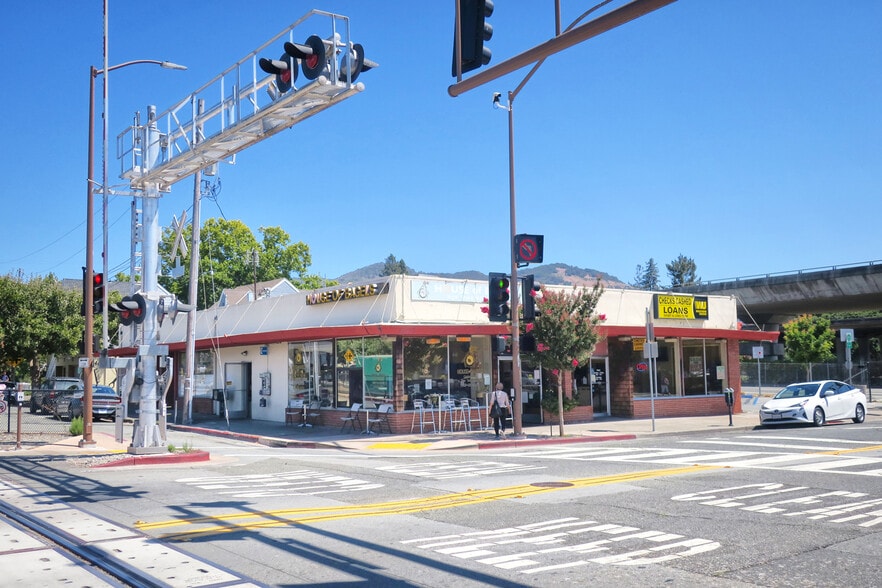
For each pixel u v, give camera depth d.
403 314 23.58
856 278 50.19
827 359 58.22
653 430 23.44
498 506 10.63
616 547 8.11
